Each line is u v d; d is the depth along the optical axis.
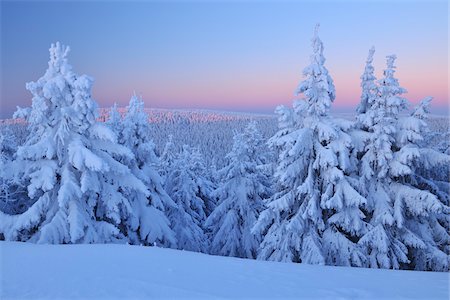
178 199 28.38
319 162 15.98
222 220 27.88
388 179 17.36
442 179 21.34
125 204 16.86
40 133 16.25
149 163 23.08
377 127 16.95
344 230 16.94
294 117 17.48
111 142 17.00
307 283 7.89
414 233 17.25
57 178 16.17
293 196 16.81
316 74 16.72
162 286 7.16
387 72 17.73
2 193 18.20
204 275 8.24
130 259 9.72
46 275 7.87
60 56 16.16
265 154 29.06
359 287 7.70
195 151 38.16
